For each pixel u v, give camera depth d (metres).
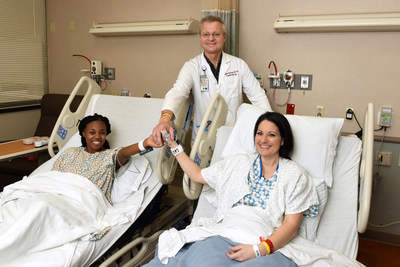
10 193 1.75
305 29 2.54
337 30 2.51
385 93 2.49
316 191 1.56
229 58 2.39
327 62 2.62
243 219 1.44
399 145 2.45
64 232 1.50
